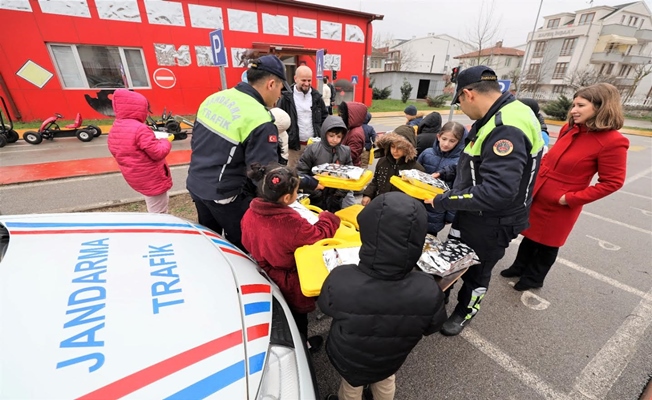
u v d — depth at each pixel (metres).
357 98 16.75
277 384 1.10
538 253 2.57
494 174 1.48
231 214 2.17
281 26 13.00
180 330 1.03
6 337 0.88
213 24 11.48
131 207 4.02
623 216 4.40
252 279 1.49
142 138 2.61
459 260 1.56
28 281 1.08
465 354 2.04
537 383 1.84
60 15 9.16
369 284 1.16
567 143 2.24
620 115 1.97
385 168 2.69
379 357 1.23
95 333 0.95
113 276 1.19
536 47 34.81
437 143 2.86
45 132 7.62
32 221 1.46
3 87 9.05
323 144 2.84
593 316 2.40
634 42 30.80
